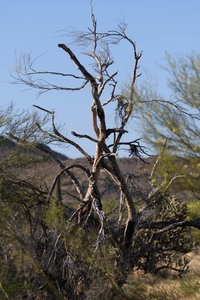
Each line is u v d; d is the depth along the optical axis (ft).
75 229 73.05
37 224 77.25
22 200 77.87
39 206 78.43
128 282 64.44
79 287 70.49
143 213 78.13
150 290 61.11
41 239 75.66
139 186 80.48
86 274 69.62
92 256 62.49
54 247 70.74
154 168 51.19
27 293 68.90
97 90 74.79
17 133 80.33
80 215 76.89
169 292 61.93
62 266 70.59
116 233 77.15
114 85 78.13
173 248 90.89
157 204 79.77
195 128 49.90
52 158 83.25
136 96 51.01
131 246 75.92
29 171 81.41
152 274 86.99
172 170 49.08
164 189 50.88
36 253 70.44
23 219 72.54
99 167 77.61
